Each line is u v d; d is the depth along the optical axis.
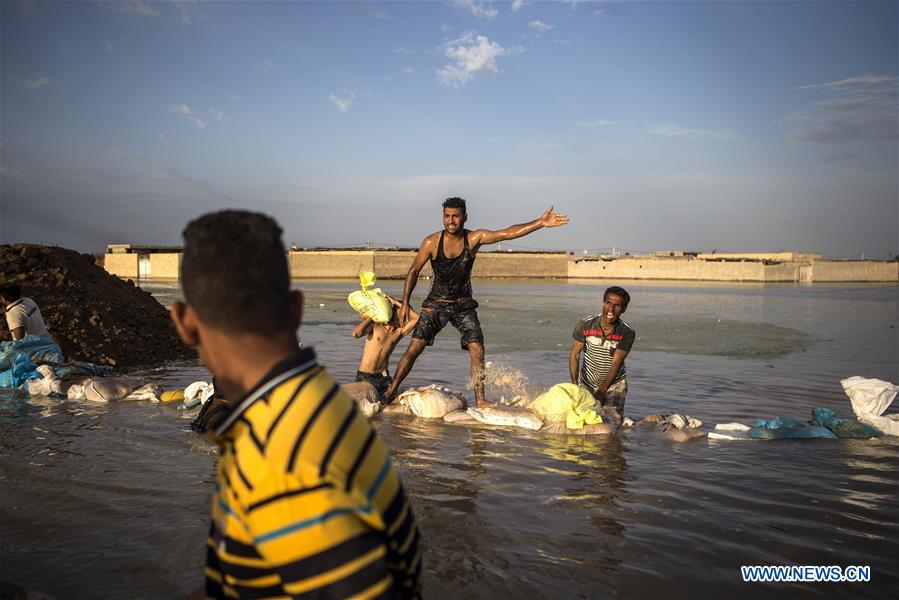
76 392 7.92
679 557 3.73
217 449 5.67
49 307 11.47
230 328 1.22
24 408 7.31
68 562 3.51
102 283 14.41
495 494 4.76
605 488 4.93
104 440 5.94
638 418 7.59
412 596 1.30
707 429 7.02
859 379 7.16
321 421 1.15
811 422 7.11
